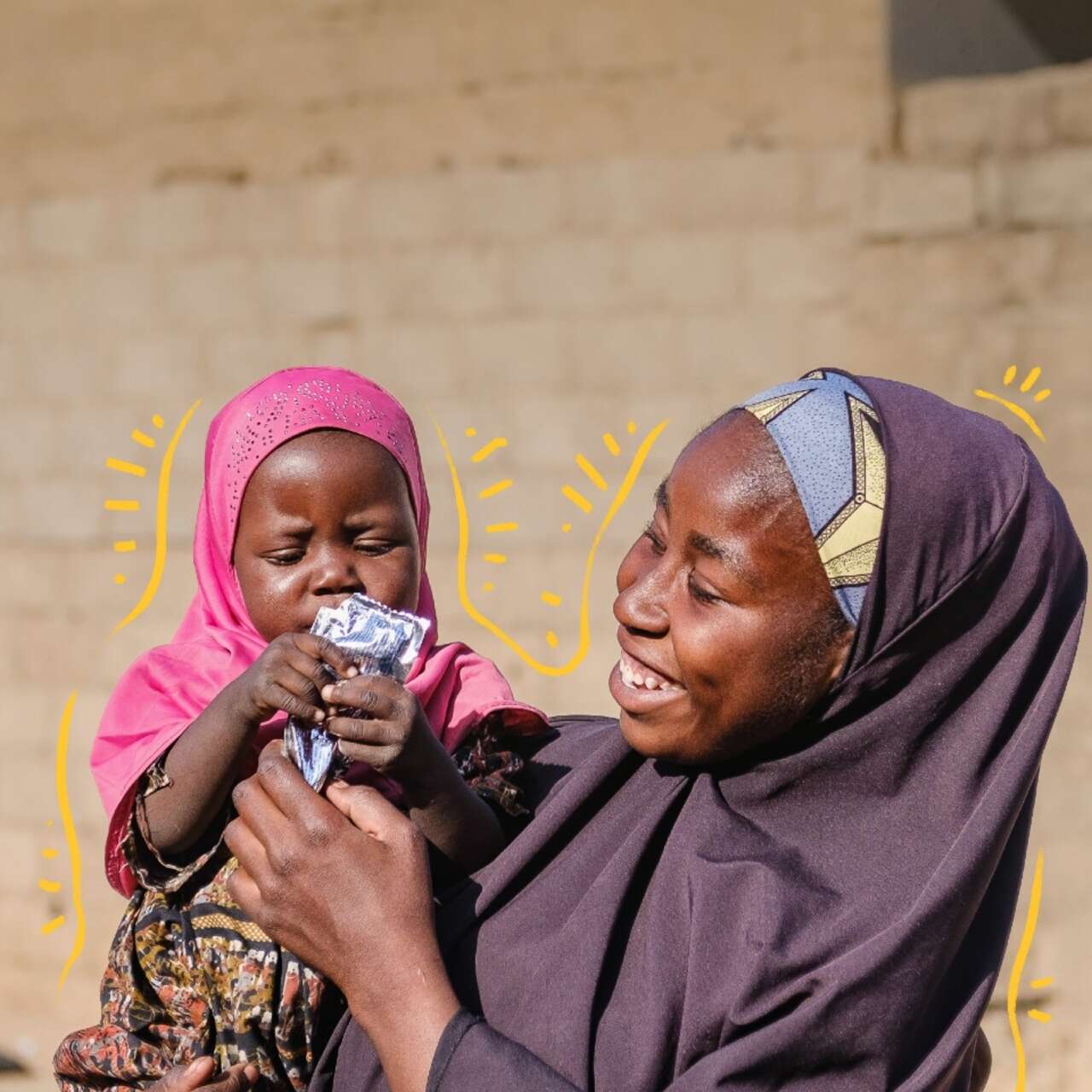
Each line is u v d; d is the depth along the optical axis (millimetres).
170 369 6977
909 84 6188
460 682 2428
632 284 6414
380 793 2162
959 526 1918
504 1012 1993
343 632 2029
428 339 6648
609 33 6367
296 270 6793
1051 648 2035
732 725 1954
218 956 2072
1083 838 5965
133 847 2117
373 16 6629
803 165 6223
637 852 2041
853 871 1946
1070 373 6066
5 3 7059
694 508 1948
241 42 6801
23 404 7156
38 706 7168
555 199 6469
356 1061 2016
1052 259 6078
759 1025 1838
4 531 7191
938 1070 1896
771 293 6273
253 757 2221
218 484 2336
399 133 6641
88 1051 2113
